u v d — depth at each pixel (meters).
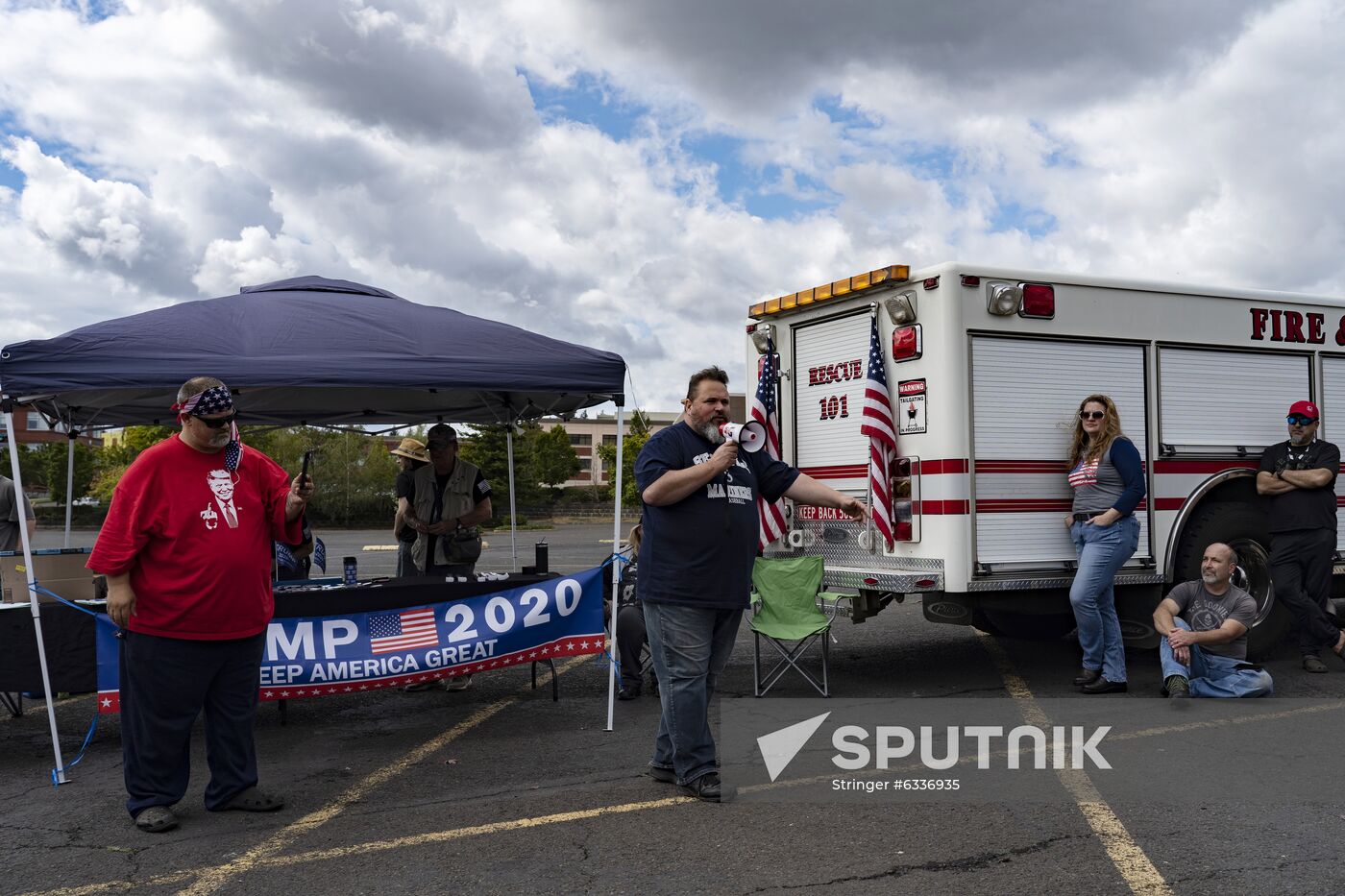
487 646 5.89
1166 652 6.39
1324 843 3.82
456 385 5.48
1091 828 4.03
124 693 4.32
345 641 5.67
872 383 6.77
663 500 4.30
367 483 37.28
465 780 4.87
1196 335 7.26
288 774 5.04
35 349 4.98
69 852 4.00
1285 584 7.08
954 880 3.53
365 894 3.52
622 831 4.09
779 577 6.60
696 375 4.48
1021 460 6.63
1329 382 7.79
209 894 3.55
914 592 6.37
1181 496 7.13
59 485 44.06
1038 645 8.48
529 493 45.34
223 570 4.28
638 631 6.59
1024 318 6.66
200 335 5.36
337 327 5.65
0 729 6.06
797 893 3.44
